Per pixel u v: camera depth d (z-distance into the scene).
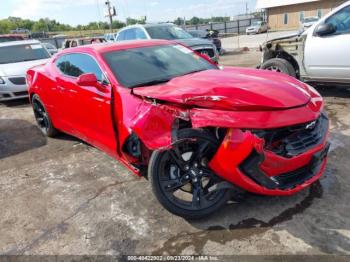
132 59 3.90
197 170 2.83
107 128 3.68
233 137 2.62
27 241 2.90
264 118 2.62
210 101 2.69
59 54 4.89
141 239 2.78
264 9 47.41
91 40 17.16
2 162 4.73
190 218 2.87
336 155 3.90
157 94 2.93
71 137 5.49
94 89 3.77
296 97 2.89
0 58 9.08
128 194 3.49
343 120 5.01
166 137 2.70
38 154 4.88
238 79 3.19
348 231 2.65
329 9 40.47
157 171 2.75
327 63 5.68
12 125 6.56
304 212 2.93
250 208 3.04
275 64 6.53
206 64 4.27
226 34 37.88
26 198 3.62
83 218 3.14
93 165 4.29
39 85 5.11
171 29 10.11
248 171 2.65
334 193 3.17
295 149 2.79
